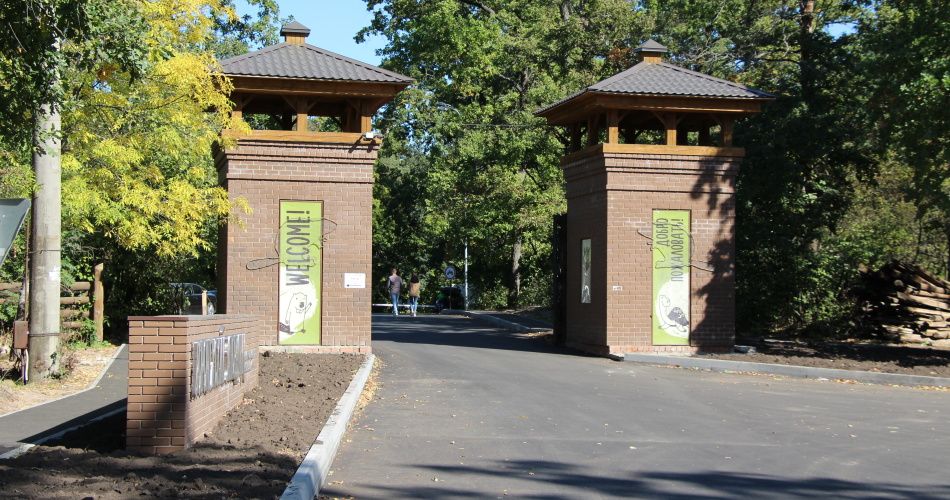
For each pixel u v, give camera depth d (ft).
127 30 33.81
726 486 25.14
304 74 55.52
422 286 190.70
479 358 60.54
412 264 192.44
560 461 28.32
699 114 66.69
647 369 56.24
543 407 39.68
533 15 125.49
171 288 76.18
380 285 191.52
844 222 100.01
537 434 33.09
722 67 103.81
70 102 35.70
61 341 52.49
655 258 63.46
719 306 64.08
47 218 45.98
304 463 23.53
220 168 61.52
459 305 161.79
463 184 124.88
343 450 29.45
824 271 79.51
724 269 64.28
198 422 26.86
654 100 62.39
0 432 31.24
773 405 41.68
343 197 57.72
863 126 78.33
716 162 64.44
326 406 34.24
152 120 50.75
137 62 34.30
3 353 51.96
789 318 82.02
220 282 60.85
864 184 97.45
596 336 64.75
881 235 97.81
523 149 115.44
